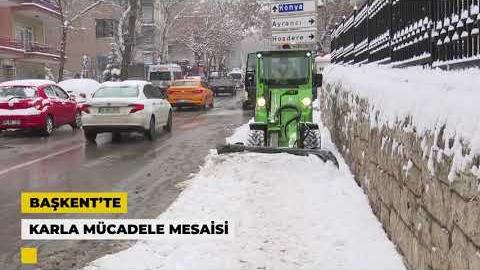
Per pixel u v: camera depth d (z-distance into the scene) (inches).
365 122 288.5
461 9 187.6
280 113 436.5
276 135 438.6
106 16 2129.7
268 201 278.5
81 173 404.2
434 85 175.2
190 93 1088.2
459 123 132.6
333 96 509.0
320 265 195.0
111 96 597.9
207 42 2674.7
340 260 199.0
